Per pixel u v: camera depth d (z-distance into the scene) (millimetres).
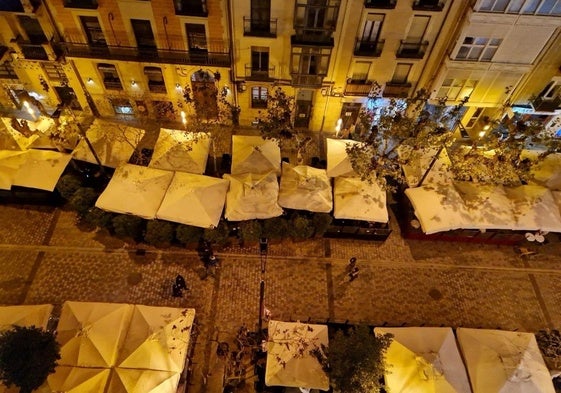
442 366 16844
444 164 24906
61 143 23938
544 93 25781
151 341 16719
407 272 22672
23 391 14656
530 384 16672
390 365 16672
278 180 24500
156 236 21156
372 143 22953
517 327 21188
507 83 25188
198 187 21906
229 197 22281
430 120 23188
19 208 23406
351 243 23531
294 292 21312
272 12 21594
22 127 23328
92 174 24516
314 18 21922
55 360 15508
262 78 25219
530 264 23594
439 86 25422
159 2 21375
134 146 24328
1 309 17594
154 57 23953
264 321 20109
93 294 20500
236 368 18406
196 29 22922
